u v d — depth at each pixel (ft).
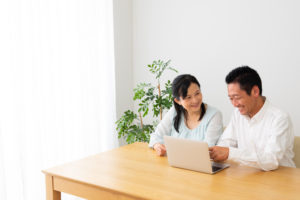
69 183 5.55
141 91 9.80
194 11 10.61
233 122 6.61
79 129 9.74
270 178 5.21
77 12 9.50
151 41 11.66
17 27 7.93
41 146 8.59
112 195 5.01
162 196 4.58
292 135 6.09
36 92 8.41
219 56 10.32
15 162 8.00
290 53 9.20
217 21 10.23
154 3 11.43
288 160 6.23
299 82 9.14
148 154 6.77
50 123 8.82
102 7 10.41
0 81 7.65
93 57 10.13
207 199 4.44
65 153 9.34
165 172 5.62
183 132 7.22
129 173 5.60
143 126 10.25
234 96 5.71
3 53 7.68
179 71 11.13
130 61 12.11
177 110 7.22
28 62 8.21
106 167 5.95
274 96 9.57
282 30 9.25
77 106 9.64
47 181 5.88
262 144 6.09
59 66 9.01
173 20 11.07
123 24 11.66
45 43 8.61
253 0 9.59
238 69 5.71
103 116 10.71
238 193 4.64
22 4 8.04
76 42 9.50
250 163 5.56
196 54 10.73
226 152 5.69
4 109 7.75
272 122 5.96
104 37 10.55
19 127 8.00
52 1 8.75
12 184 7.97
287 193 4.61
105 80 10.67
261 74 9.70
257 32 9.62
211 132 6.89
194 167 5.62
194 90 6.53
